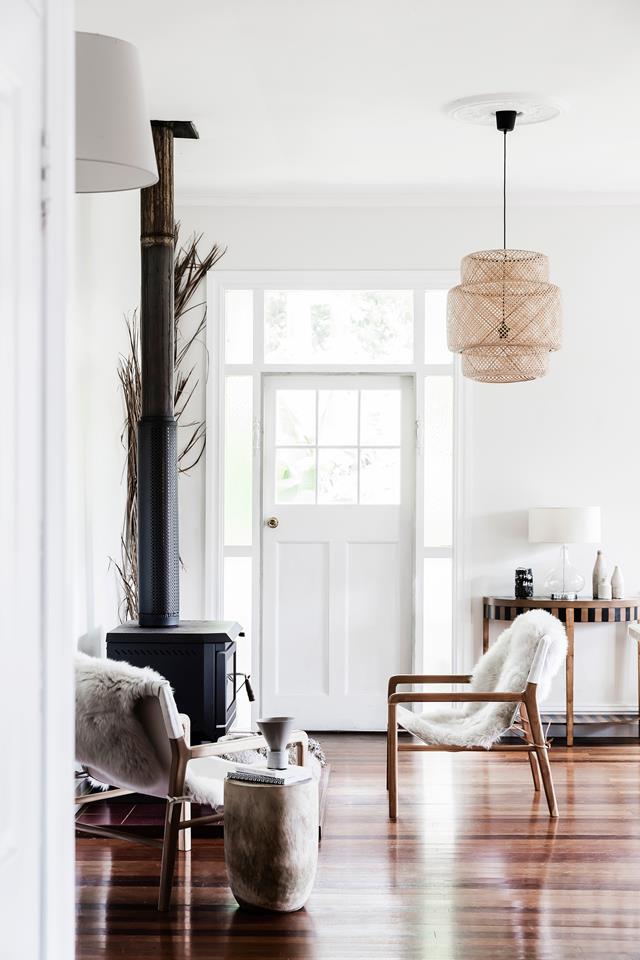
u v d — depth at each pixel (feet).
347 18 12.64
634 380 20.47
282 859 10.66
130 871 12.12
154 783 11.47
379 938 10.09
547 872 12.07
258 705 20.62
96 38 10.98
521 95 15.14
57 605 4.86
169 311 15.87
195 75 14.38
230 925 10.45
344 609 20.77
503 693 13.99
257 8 12.34
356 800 15.37
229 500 20.71
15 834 4.35
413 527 20.81
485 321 15.65
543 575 20.34
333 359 20.80
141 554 15.56
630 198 20.43
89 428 15.26
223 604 20.66
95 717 10.84
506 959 9.58
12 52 4.38
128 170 11.75
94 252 15.61
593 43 13.44
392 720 14.33
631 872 12.07
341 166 18.66
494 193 20.38
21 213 4.49
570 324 20.49
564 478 20.43
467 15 12.60
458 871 12.10
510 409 20.48
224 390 20.66
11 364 4.34
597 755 18.49
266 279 20.54
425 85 14.80
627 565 20.40
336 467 20.90
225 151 17.76
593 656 20.21
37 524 4.66
